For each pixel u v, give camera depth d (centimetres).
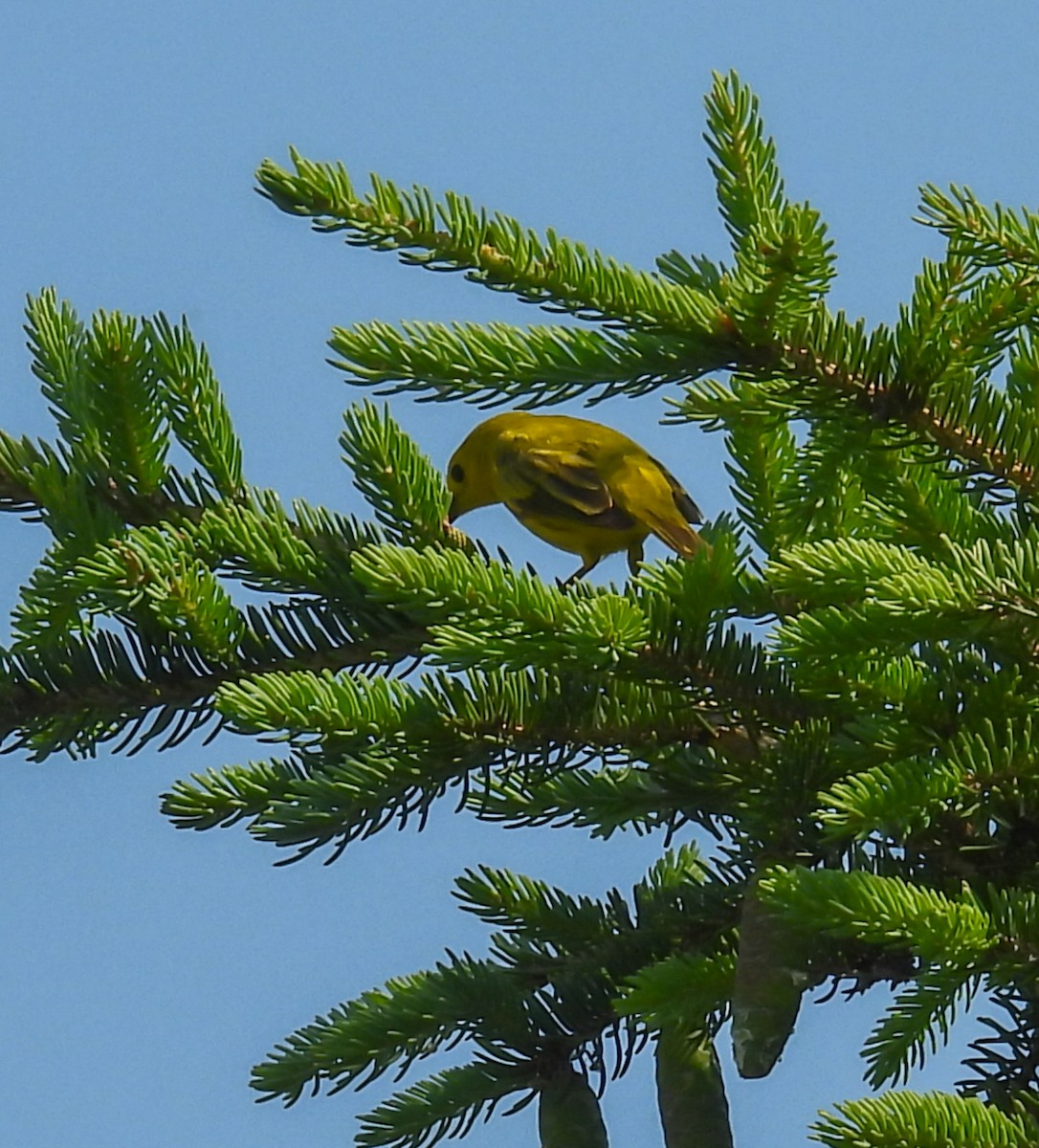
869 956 618
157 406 806
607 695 723
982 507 773
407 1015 714
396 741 690
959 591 591
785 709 718
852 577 611
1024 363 723
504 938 750
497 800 773
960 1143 507
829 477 791
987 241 639
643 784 757
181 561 720
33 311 812
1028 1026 655
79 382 804
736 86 661
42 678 744
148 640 748
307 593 773
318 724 670
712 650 711
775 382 679
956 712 658
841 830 579
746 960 600
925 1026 610
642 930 737
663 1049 691
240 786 713
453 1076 711
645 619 677
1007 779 615
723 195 664
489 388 654
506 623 647
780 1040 588
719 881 741
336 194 609
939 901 546
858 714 668
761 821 680
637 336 655
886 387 676
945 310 666
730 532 703
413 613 649
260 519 770
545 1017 719
